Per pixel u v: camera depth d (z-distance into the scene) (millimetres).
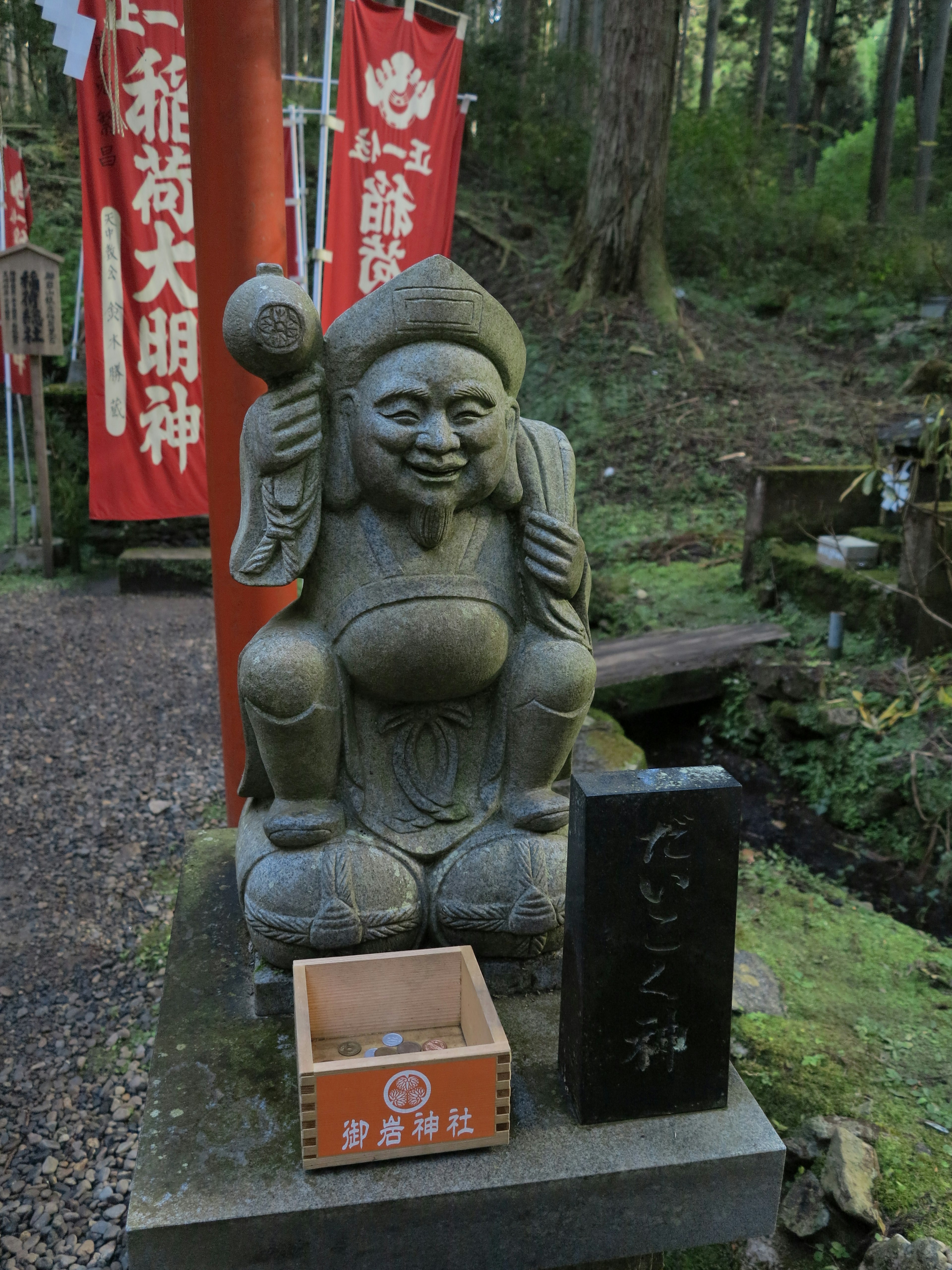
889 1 11070
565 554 2027
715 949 1710
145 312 5688
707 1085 1777
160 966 3270
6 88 10156
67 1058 2875
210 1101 1784
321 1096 1575
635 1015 1708
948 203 10055
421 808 2047
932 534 4648
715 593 6281
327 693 1939
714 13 11922
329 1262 1600
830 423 8227
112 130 5254
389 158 5273
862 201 10656
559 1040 1861
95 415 5828
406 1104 1614
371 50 5055
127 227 5547
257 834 2096
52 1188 2445
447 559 1959
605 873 1645
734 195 10547
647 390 8773
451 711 2066
